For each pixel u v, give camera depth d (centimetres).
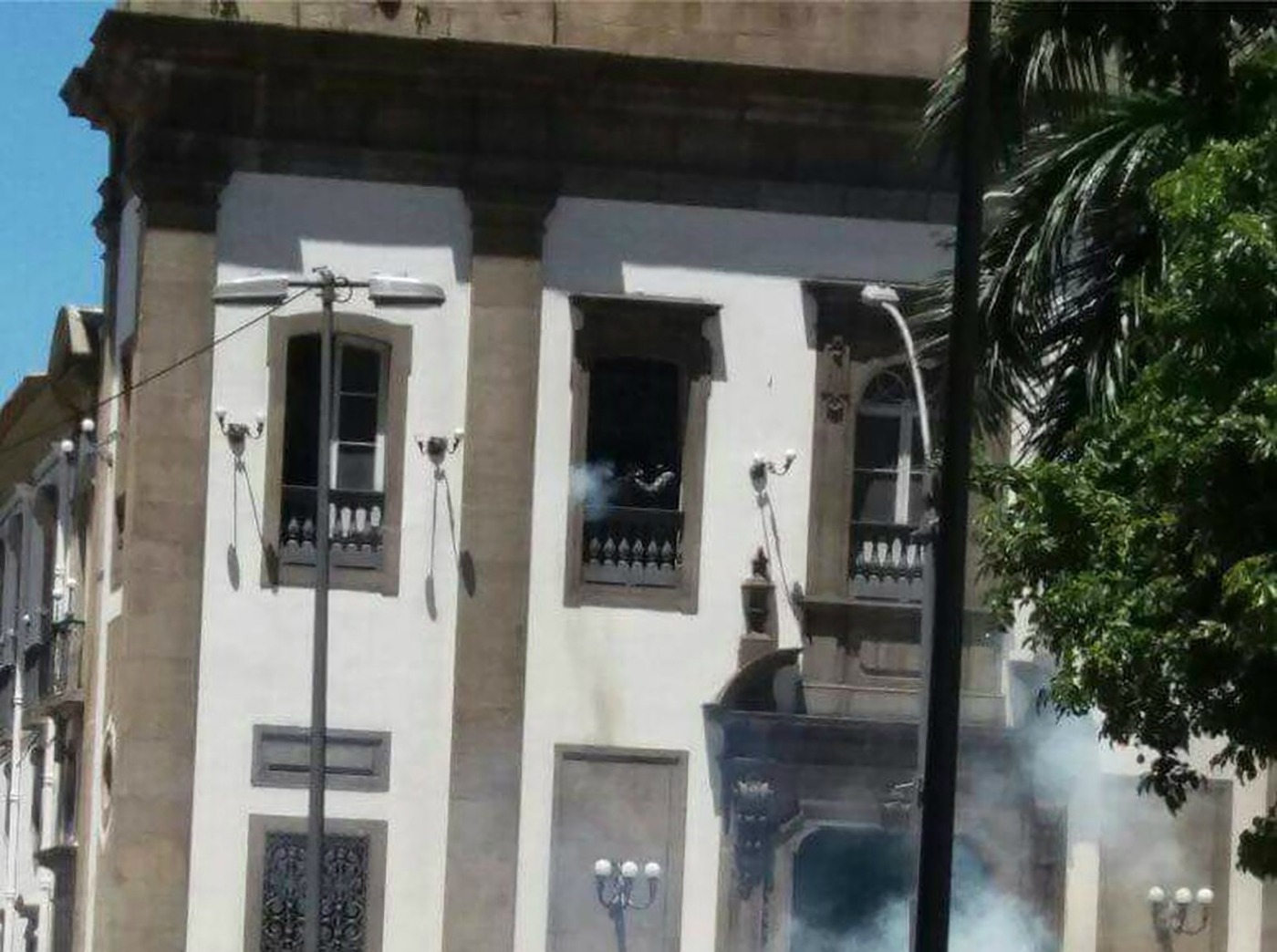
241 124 4009
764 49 4106
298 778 3994
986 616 4016
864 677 4072
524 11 4078
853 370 4084
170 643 3984
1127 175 2395
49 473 5016
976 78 2142
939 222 4106
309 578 4012
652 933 4025
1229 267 2052
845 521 4072
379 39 3978
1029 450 2545
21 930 5106
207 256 4009
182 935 3966
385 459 4031
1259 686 2127
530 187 4044
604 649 4044
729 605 4066
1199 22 2400
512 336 4041
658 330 4062
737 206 4084
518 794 4022
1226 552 2073
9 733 5375
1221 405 2072
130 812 3966
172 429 3997
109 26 3944
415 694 4019
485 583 4025
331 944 3984
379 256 4034
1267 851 2289
